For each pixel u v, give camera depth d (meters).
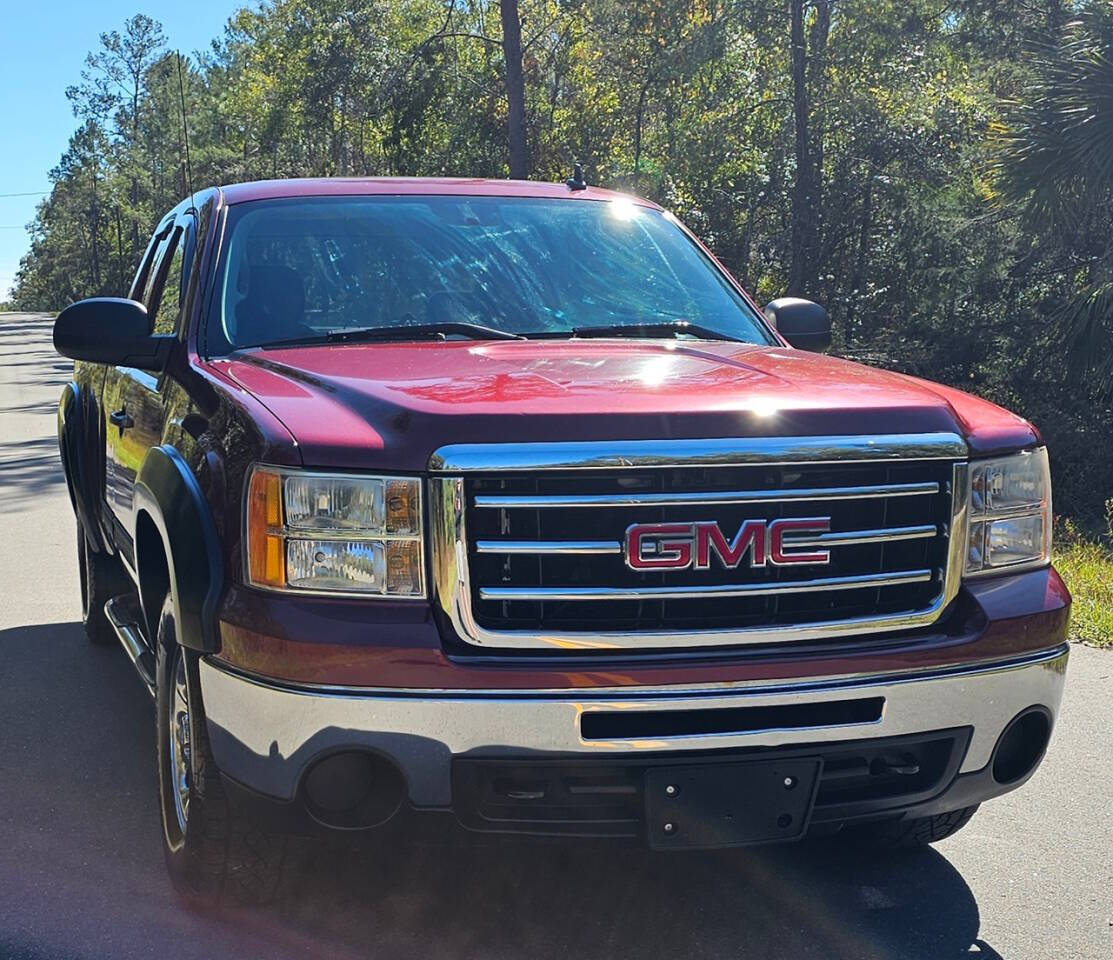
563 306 4.16
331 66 43.91
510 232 4.39
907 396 3.18
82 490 5.61
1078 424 14.30
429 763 2.75
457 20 35.38
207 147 62.50
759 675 2.83
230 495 2.98
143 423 4.13
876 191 26.06
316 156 52.38
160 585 3.67
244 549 2.90
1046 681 3.18
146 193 84.88
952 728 3.04
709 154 27.77
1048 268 17.28
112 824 3.95
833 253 27.27
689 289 4.45
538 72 34.66
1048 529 3.33
